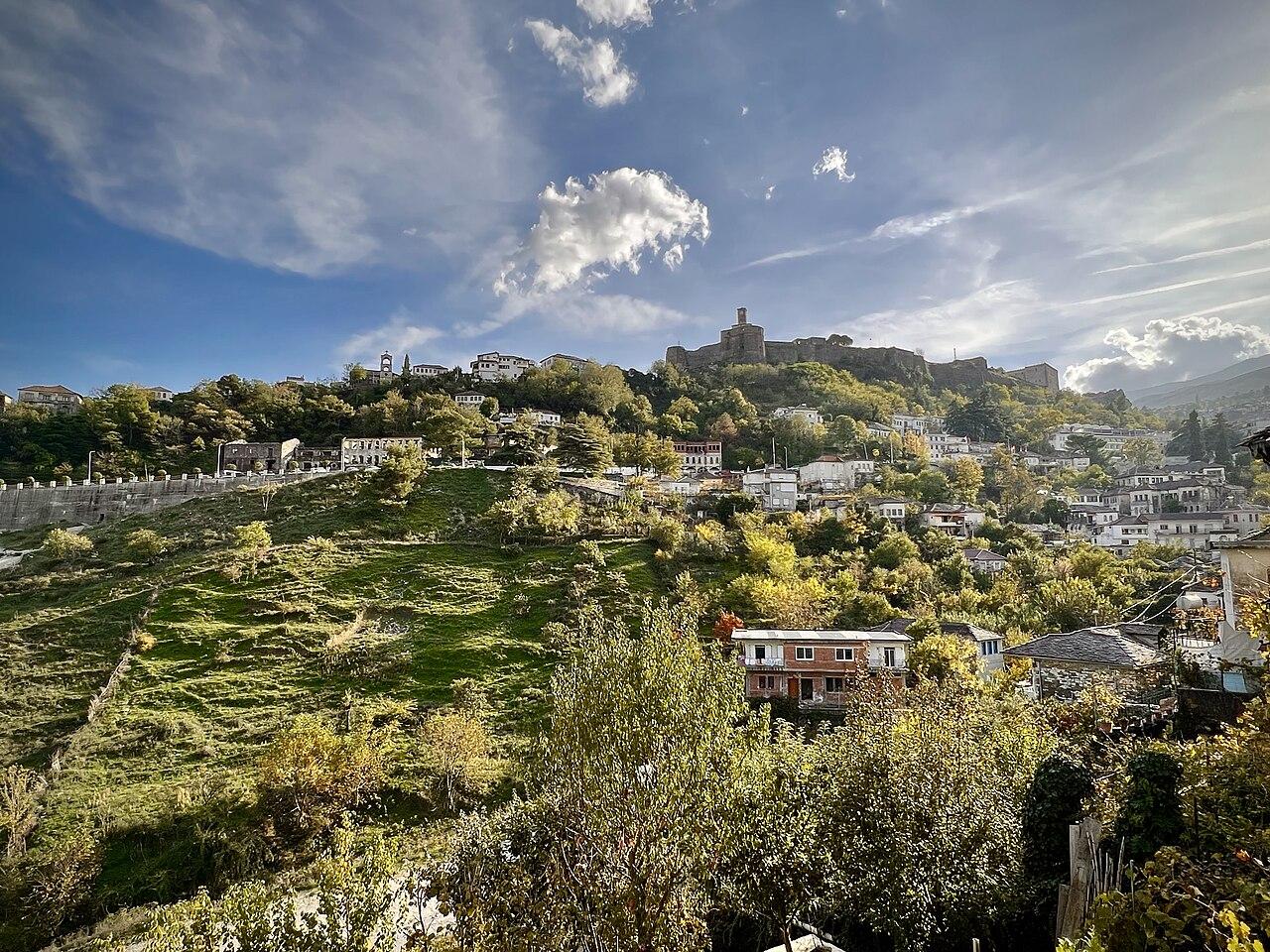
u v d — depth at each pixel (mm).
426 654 48875
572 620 53719
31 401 156500
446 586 60656
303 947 13023
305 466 117375
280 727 39156
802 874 14445
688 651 14812
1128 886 11391
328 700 42531
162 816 30375
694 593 56938
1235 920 6523
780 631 46906
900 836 14352
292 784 29562
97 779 33719
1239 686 22312
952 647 41781
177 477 110250
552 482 93000
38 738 37469
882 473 122562
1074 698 30688
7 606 55500
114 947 16688
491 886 14719
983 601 59938
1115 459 166250
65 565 65625
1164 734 20562
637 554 68000
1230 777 12719
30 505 93438
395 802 31969
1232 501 108938
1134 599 55344
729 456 140250
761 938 16625
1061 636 36312
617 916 12055
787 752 17969
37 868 26422
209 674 44688
